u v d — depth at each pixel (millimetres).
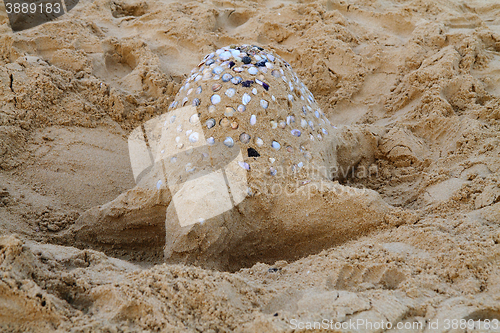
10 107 3123
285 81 2619
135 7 4582
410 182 2982
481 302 1810
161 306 1736
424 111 3387
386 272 1999
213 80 2521
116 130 3391
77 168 3043
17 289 1682
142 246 2564
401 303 1809
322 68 3904
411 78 3637
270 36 4250
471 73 3713
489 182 2574
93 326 1646
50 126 3215
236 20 4535
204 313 1760
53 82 3330
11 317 1668
